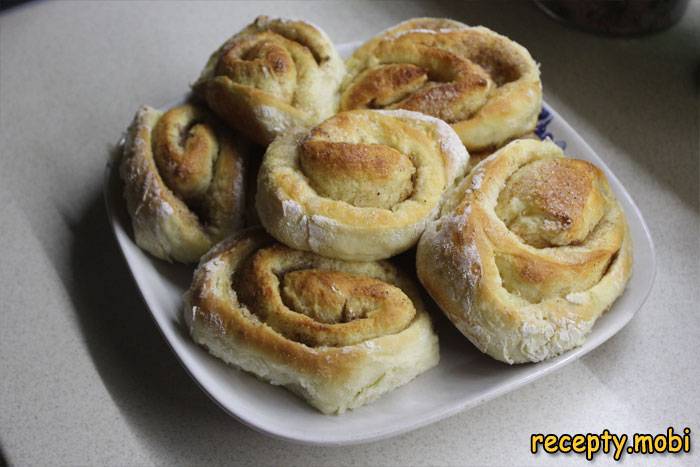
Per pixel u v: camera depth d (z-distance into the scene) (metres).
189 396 0.33
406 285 0.33
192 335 0.32
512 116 0.36
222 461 0.31
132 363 0.34
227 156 0.36
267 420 0.29
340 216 0.31
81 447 0.31
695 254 0.37
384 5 0.52
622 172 0.41
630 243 0.33
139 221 0.35
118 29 0.50
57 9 0.51
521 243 0.31
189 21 0.50
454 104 0.36
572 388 0.33
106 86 0.46
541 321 0.30
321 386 0.29
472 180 0.32
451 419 0.32
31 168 0.42
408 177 0.32
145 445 0.31
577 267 0.31
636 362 0.33
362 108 0.36
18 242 0.38
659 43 0.48
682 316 0.35
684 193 0.40
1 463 0.31
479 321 0.30
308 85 0.36
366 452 0.31
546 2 0.50
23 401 0.33
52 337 0.35
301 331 0.30
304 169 0.32
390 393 0.31
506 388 0.30
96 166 0.42
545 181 0.32
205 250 0.35
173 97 0.45
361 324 0.30
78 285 0.37
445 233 0.31
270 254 0.32
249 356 0.30
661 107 0.45
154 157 0.36
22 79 0.46
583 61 0.47
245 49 0.38
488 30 0.39
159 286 0.34
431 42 0.38
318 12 0.51
